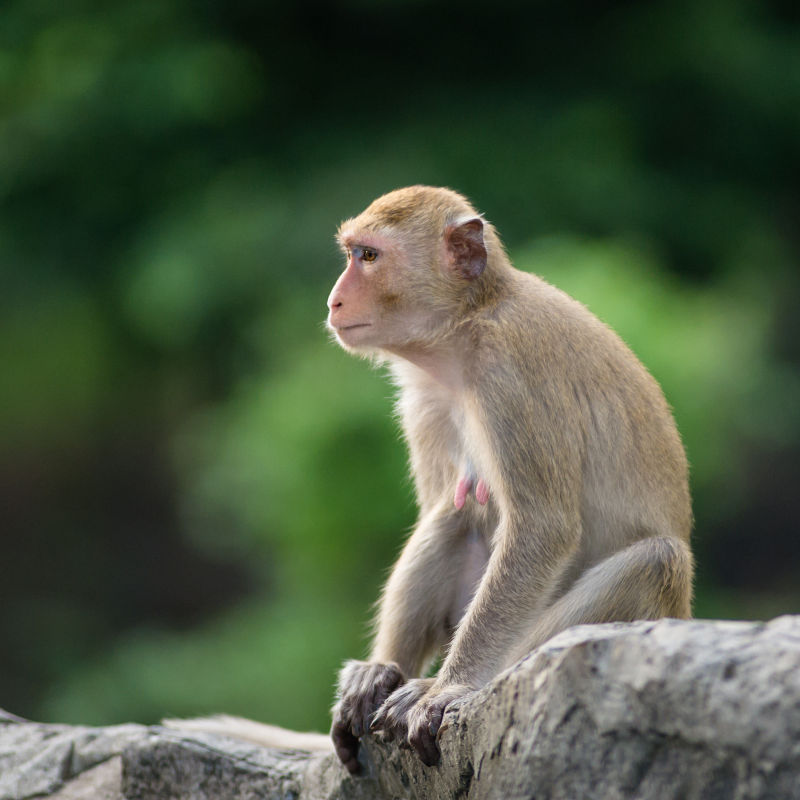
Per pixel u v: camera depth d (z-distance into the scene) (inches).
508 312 270.2
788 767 167.0
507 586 253.9
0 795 289.4
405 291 279.3
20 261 807.7
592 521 267.3
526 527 256.7
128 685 693.9
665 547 257.0
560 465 258.7
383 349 286.0
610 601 251.3
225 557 856.9
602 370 270.5
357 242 283.7
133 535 968.3
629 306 568.4
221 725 295.4
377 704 251.0
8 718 308.0
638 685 181.6
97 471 994.1
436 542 287.6
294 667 612.1
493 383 263.4
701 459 594.6
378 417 569.0
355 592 604.7
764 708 169.3
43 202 806.5
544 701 194.2
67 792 285.4
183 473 907.4
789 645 173.0
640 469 269.1
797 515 818.8
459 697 233.3
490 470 265.9
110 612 903.7
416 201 285.4
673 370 568.1
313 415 575.5
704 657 176.7
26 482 994.1
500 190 708.0
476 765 211.0
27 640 877.2
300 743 290.4
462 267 277.1
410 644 286.4
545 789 192.1
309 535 592.4
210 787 271.7
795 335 815.7
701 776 176.2
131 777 279.4
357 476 573.6
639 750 183.0
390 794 244.8
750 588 819.4
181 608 893.2
